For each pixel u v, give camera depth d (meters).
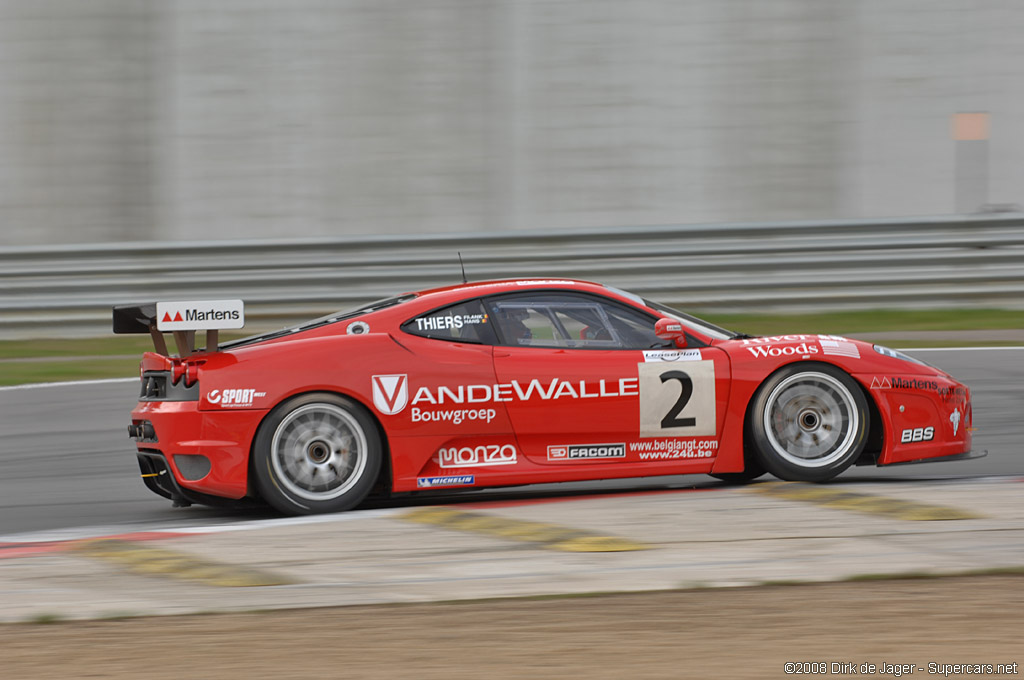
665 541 17.30
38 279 44.81
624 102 48.88
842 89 49.50
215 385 19.72
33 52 49.09
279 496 19.72
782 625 13.18
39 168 48.88
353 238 45.50
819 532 17.61
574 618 13.60
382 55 48.50
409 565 16.28
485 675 11.69
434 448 20.27
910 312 46.28
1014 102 49.59
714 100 49.12
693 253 45.91
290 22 48.66
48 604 14.65
